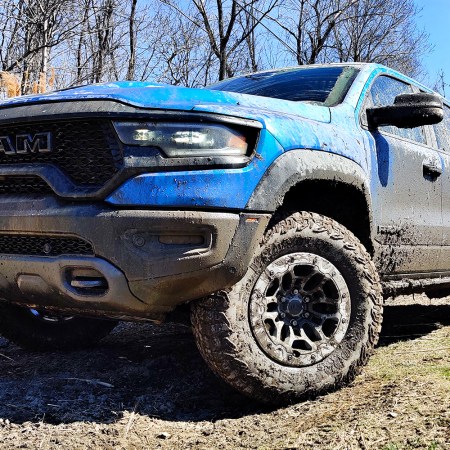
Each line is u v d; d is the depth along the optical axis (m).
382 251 3.74
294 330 3.07
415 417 2.63
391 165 3.82
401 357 3.77
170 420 2.92
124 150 2.68
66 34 13.14
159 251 2.65
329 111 3.53
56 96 2.89
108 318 3.01
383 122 3.72
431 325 5.06
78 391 3.28
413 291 4.24
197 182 2.68
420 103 3.59
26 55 11.86
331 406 2.92
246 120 2.83
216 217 2.68
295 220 3.04
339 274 3.17
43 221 2.76
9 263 2.91
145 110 2.70
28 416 2.91
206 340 2.82
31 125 2.88
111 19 15.33
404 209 3.95
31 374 3.62
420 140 4.39
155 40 17.78
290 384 2.97
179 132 2.71
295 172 2.95
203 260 2.67
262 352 2.91
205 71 18.59
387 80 4.25
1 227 2.90
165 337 4.60
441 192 4.39
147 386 3.40
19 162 2.93
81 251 2.74
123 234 2.64
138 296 2.68
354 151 3.40
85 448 2.58
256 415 2.95
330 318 3.14
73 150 2.78
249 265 2.86
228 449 2.56
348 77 3.96
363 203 3.43
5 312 3.86
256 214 2.79
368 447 2.40
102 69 13.99
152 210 2.65
